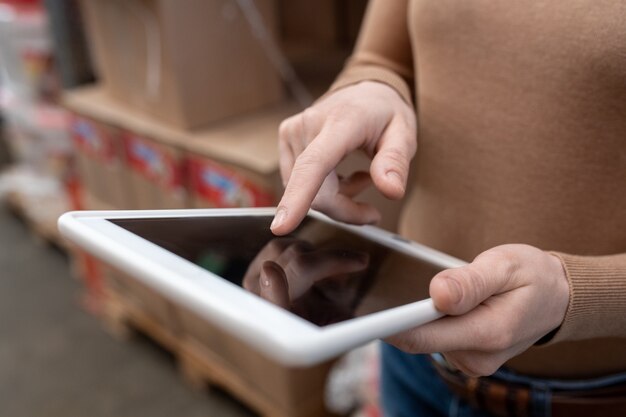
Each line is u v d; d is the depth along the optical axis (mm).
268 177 1031
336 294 396
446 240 624
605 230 519
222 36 1177
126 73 1297
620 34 460
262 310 322
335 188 535
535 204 540
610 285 439
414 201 668
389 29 669
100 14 1288
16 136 2014
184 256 406
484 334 389
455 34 557
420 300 396
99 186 1554
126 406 1479
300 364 295
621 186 502
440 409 667
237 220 520
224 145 1119
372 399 1091
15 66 1779
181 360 1545
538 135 521
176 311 1443
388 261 479
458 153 587
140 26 1169
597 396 559
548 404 562
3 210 2455
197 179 1198
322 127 510
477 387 584
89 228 422
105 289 1711
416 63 625
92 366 1620
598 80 479
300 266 440
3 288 1963
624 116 480
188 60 1142
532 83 514
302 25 1675
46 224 2047
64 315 1827
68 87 1576
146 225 460
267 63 1271
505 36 522
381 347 764
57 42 1539
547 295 414
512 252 416
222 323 322
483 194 575
